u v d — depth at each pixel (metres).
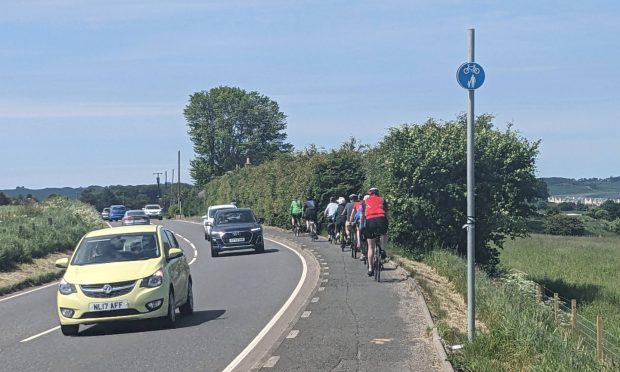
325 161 40.06
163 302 12.85
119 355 10.82
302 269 22.70
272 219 51.31
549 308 16.45
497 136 26.30
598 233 69.50
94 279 12.77
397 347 10.29
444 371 8.78
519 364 9.33
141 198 159.50
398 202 25.44
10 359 10.97
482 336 10.03
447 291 17.17
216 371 9.52
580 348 10.98
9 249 26.66
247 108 105.81
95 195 151.75
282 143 108.38
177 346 11.32
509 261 35.91
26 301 19.30
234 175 67.12
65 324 12.77
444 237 25.83
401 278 18.33
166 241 14.60
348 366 9.23
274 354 9.98
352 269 20.95
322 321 12.52
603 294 26.58
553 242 47.91
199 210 87.25
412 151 25.45
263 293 17.56
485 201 25.80
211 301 16.67
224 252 32.56
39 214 45.03
